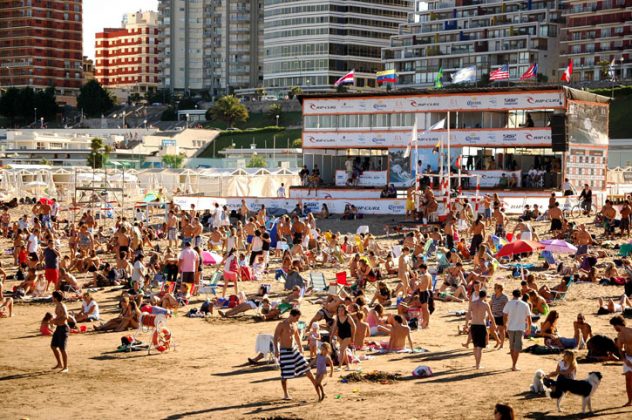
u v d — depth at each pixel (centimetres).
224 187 8231
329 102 6938
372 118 6762
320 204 6081
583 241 3784
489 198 5097
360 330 2422
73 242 4216
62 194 8225
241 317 3003
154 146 16338
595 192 6212
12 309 3216
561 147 5938
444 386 2042
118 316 2909
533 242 3528
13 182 9000
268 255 3988
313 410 1888
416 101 6556
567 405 1861
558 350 2366
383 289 3084
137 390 2112
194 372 2277
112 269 3697
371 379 2127
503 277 3591
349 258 4303
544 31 16462
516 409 1830
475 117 6359
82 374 2280
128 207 7162
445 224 4631
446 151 6438
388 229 5194
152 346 2567
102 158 14138
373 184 6775
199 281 3419
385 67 18700
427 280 2734
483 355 2353
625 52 15438
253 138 17500
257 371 2275
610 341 2227
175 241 4772
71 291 3506
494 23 17200
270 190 7950
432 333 2658
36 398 2058
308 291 3450
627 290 3025
